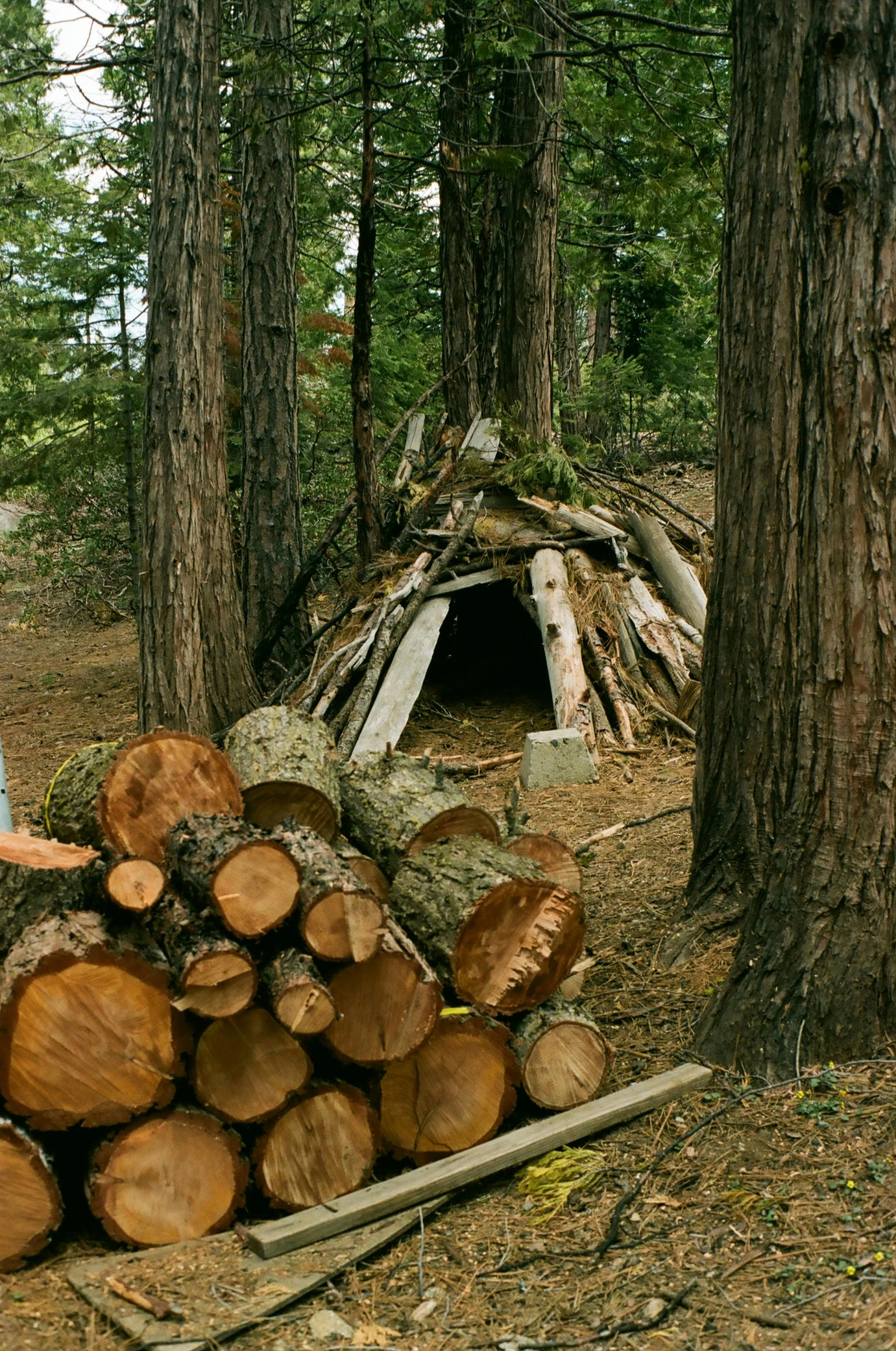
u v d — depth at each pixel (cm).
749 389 468
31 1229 310
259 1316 287
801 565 399
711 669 499
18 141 1630
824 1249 300
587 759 838
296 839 377
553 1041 381
